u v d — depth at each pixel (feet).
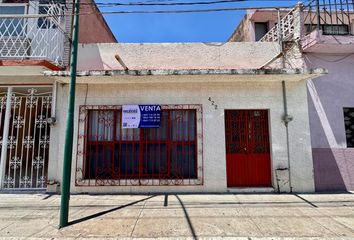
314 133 24.25
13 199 20.38
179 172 22.98
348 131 24.91
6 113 23.94
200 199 20.22
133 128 23.45
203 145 22.91
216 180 22.52
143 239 12.94
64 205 14.79
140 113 23.24
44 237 13.17
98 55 25.71
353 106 24.82
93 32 30.60
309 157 22.97
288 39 26.81
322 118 24.47
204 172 22.61
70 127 15.39
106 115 23.68
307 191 22.62
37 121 24.06
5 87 24.27
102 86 23.59
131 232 13.76
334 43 23.47
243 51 26.23
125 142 23.35
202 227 14.46
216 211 17.24
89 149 23.29
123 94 23.56
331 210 17.49
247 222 15.23
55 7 24.48
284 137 23.13
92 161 23.18
